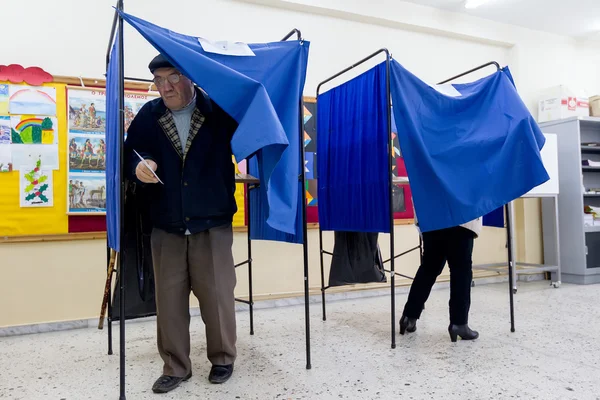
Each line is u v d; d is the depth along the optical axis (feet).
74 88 9.57
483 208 6.98
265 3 11.46
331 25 12.34
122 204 5.27
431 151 7.16
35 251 9.21
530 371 6.30
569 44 16.11
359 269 9.70
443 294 12.34
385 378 6.14
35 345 8.18
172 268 5.91
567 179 14.34
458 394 5.54
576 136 14.06
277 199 5.72
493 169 7.20
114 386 6.08
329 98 9.46
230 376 6.22
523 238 14.90
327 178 9.49
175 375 5.94
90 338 8.63
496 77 7.85
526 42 15.24
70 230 9.48
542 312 10.00
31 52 9.31
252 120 5.05
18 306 9.04
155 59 5.61
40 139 9.29
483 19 14.40
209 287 5.96
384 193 7.54
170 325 5.91
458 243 7.72
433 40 13.89
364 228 8.15
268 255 11.27
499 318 9.46
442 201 7.02
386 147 7.50
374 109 7.88
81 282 9.55
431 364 6.67
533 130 7.47
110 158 6.20
